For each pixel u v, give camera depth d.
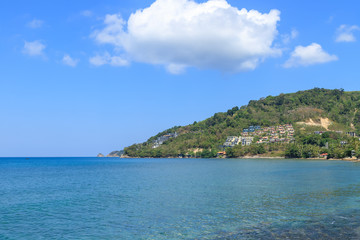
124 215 39.44
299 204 44.38
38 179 94.69
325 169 120.81
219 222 34.81
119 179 90.69
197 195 54.34
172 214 39.25
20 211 43.16
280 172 107.94
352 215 36.88
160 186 69.25
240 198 50.41
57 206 46.44
